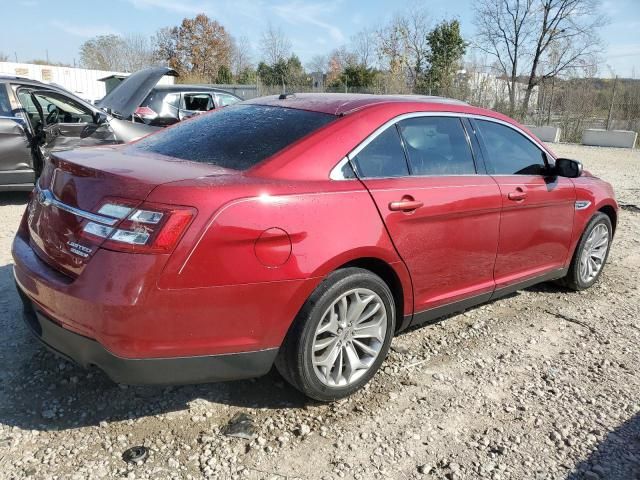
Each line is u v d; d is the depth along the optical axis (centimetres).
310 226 270
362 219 291
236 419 285
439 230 333
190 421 282
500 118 405
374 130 317
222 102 1077
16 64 2628
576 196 451
